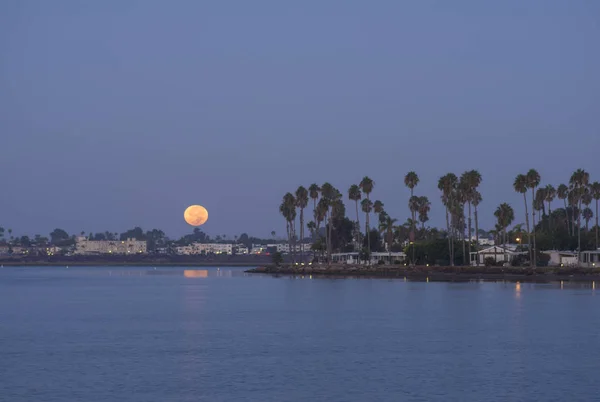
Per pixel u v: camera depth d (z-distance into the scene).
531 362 60.94
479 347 69.44
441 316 99.00
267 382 53.34
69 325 90.94
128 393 50.00
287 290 166.38
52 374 56.53
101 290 178.38
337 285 186.25
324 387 51.62
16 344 73.06
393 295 142.50
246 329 85.00
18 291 175.25
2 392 50.38
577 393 49.53
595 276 190.38
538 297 131.75
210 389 51.09
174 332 82.50
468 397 48.59
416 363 60.69
